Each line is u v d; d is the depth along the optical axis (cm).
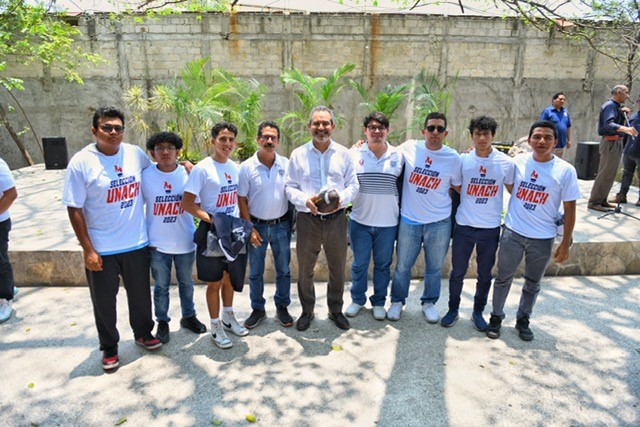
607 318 407
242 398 295
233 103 959
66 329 380
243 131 952
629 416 280
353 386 308
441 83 1168
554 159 341
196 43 1118
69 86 1132
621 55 1138
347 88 1165
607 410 286
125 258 315
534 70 1177
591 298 448
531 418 279
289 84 1147
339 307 386
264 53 1130
